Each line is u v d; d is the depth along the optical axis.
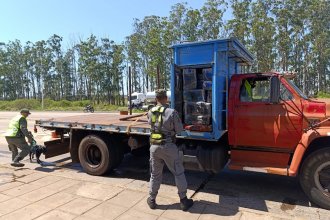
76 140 7.18
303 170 5.14
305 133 5.15
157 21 45.56
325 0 41.94
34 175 6.53
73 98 74.88
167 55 39.59
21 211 4.68
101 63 58.94
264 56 37.59
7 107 56.38
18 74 82.75
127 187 5.73
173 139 4.83
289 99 5.44
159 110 4.80
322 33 42.09
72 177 6.41
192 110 5.89
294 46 42.88
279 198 5.52
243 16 37.56
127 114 9.17
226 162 6.13
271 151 5.61
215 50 5.57
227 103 5.88
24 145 7.36
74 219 4.43
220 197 5.52
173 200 5.14
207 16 38.38
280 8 39.59
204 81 5.84
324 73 47.81
